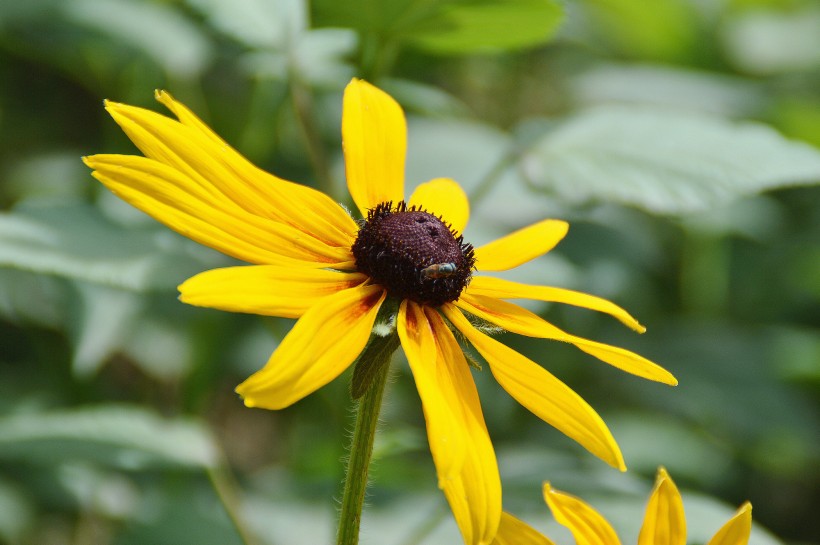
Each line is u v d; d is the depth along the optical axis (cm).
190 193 33
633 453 59
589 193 42
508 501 42
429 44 42
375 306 33
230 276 32
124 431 42
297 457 53
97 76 53
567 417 32
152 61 48
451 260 34
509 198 49
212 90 58
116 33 47
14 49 55
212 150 33
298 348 31
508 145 44
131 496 49
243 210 33
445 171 49
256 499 45
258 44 43
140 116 33
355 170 36
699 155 42
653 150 43
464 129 53
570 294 34
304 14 45
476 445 32
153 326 50
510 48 42
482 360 55
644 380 58
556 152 43
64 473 48
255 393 31
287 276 33
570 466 43
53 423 42
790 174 42
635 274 58
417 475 50
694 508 40
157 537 43
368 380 33
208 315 47
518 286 35
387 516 43
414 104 48
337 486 45
